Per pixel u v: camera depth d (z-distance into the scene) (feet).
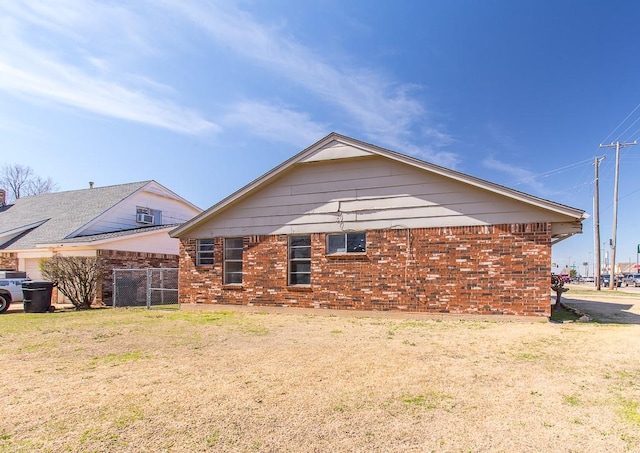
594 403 14.47
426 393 15.62
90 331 30.89
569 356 21.43
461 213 35.60
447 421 12.95
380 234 38.01
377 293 37.65
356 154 38.58
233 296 43.60
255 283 42.68
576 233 32.96
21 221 74.49
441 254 35.86
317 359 21.11
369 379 17.46
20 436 11.96
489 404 14.43
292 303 40.88
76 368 19.69
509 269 33.81
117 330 31.24
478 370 18.79
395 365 19.75
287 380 17.35
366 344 24.86
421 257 36.45
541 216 33.30
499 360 20.65
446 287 35.47
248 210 43.65
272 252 42.19
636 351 22.56
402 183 37.76
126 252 58.80
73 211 71.31
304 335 28.22
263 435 11.98
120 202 69.05
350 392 15.75
